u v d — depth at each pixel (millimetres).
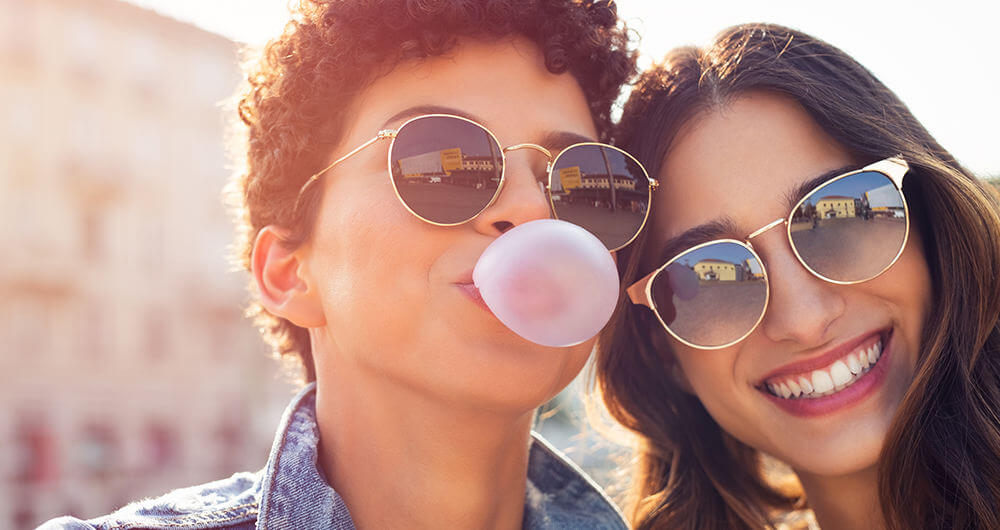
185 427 7602
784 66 615
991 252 594
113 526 522
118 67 7555
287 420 559
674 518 692
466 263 508
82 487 6832
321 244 541
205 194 8023
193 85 8031
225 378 7941
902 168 602
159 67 7820
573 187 542
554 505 591
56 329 6945
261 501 526
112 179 7410
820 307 579
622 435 749
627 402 706
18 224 6887
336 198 534
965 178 610
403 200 508
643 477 723
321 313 550
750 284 587
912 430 577
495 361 502
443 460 526
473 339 504
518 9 536
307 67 551
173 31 7918
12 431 6570
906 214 589
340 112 542
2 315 6672
